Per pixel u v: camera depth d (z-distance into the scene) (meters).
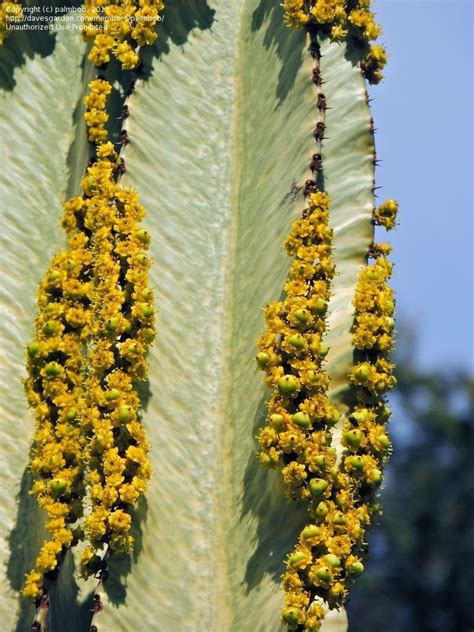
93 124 7.34
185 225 7.39
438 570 19.30
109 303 6.70
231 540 6.66
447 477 19.89
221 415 7.00
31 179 7.76
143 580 6.43
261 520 6.55
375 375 6.62
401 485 19.98
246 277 7.27
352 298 6.91
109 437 6.46
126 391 6.60
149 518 6.54
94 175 7.03
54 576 6.38
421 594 19.11
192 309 7.22
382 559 19.38
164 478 6.73
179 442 6.86
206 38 7.93
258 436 6.59
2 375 7.28
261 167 7.46
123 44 7.54
